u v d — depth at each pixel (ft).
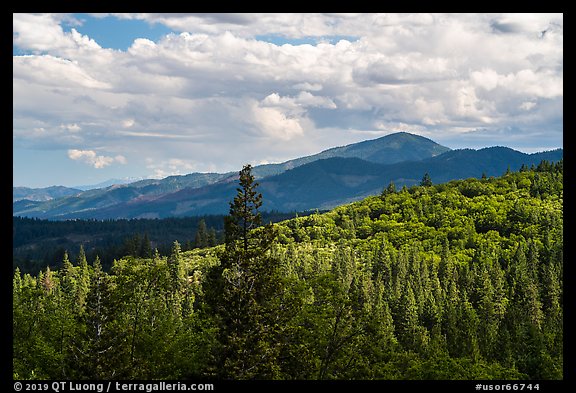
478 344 302.66
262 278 166.40
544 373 249.14
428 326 365.40
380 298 371.97
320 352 170.09
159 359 171.83
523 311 361.92
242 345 153.69
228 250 167.43
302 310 176.14
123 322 172.55
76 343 167.22
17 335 182.60
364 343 173.68
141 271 185.16
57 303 219.41
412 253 526.57
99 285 172.65
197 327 192.85
